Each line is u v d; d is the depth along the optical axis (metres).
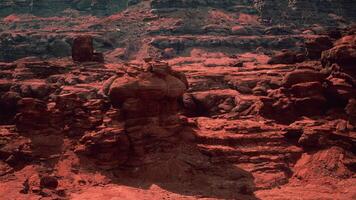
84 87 114.19
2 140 72.81
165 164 70.88
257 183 68.56
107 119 74.38
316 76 86.75
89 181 68.00
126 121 73.62
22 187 64.38
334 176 70.06
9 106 85.31
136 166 70.88
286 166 72.50
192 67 151.25
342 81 87.06
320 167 71.62
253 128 79.12
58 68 131.00
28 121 74.62
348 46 90.44
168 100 76.38
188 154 73.38
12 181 66.56
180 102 97.06
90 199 61.97
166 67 77.44
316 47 119.44
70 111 77.44
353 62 88.81
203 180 68.88
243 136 76.69
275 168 71.56
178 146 74.50
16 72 129.12
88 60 137.25
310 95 84.94
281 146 76.19
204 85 108.31
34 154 71.38
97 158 71.56
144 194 64.19
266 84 104.06
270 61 129.38
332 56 91.56
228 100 97.06
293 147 76.25
